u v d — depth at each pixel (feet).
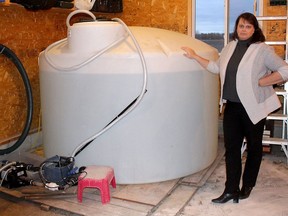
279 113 12.34
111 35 9.07
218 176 10.18
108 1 14.15
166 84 8.97
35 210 8.23
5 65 11.43
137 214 7.82
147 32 9.96
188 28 14.39
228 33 14.11
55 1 10.97
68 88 9.29
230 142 8.05
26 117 12.35
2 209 8.29
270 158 11.60
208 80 9.91
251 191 9.08
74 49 9.29
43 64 9.94
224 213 7.96
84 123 9.27
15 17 11.58
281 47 13.35
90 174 8.54
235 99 7.69
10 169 9.39
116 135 9.11
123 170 9.29
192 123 9.60
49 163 8.78
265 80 7.36
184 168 9.70
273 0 13.01
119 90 8.86
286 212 7.98
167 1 14.60
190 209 8.17
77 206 8.23
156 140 9.16
